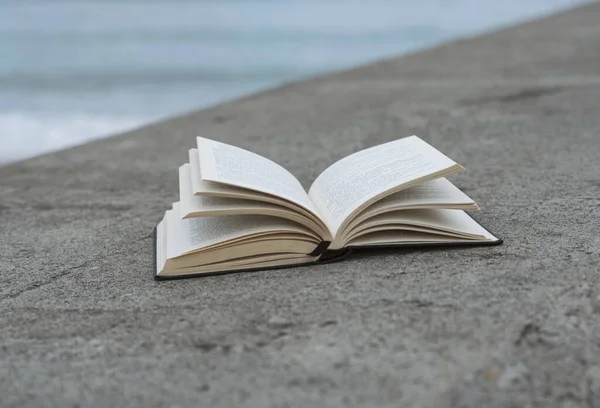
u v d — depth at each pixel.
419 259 0.97
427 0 10.09
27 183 1.41
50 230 1.17
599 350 0.81
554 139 1.47
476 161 1.36
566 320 0.85
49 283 0.99
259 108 2.03
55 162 1.54
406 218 0.98
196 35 8.25
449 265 0.95
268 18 9.15
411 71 2.50
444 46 3.10
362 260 0.97
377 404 0.77
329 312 0.88
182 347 0.85
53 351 0.85
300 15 9.23
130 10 9.80
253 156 1.03
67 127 3.96
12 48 7.53
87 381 0.81
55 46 7.67
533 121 1.63
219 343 0.85
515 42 3.07
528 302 0.87
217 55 7.25
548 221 1.06
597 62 2.42
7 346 0.87
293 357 0.82
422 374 0.79
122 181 1.39
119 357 0.84
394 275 0.93
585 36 3.12
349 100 2.05
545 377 0.79
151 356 0.84
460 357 0.81
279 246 0.97
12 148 3.29
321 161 1.43
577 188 1.19
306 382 0.79
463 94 2.02
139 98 5.31
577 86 2.02
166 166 1.46
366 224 0.97
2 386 0.81
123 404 0.79
